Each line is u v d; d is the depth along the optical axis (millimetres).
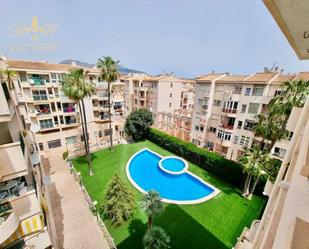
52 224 11398
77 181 18344
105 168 21656
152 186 18859
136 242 11797
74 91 17500
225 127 24703
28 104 24266
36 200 6918
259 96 21016
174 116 34719
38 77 24625
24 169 6352
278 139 13750
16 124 7586
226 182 19375
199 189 18453
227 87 24156
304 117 4238
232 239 12172
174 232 12617
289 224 2436
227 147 25781
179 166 23125
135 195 16938
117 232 12594
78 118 28891
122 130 33562
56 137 26547
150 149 28094
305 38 2568
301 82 11867
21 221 6656
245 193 16719
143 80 42594
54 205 15172
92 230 12758
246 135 23000
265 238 4188
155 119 40500
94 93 20719
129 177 19797
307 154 2572
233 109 23531
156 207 10086
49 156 24469
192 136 30297
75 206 15117
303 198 2344
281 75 20828
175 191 18031
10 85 9078
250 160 14977
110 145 28812
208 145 28375
